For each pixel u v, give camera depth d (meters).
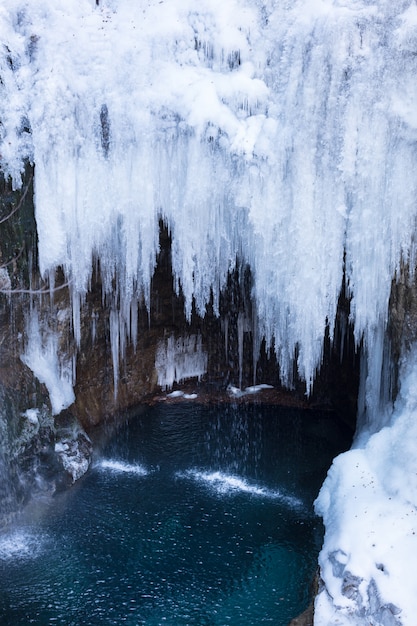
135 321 11.12
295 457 11.00
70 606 7.63
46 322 9.99
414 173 8.57
